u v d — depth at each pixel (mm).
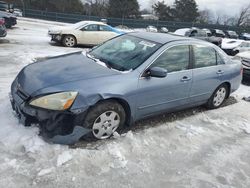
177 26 42938
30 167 3221
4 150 3436
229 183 3447
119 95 3820
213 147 4234
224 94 5840
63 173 3203
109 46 4926
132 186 3188
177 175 3477
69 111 3488
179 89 4656
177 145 4152
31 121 3666
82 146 3744
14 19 18188
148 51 4379
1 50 9820
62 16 40031
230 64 5703
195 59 4914
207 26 44281
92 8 58719
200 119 5219
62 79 3695
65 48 12930
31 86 3656
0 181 2982
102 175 3273
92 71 3961
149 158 3729
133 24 42094
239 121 5355
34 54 9711
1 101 4820
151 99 4285
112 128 3994
